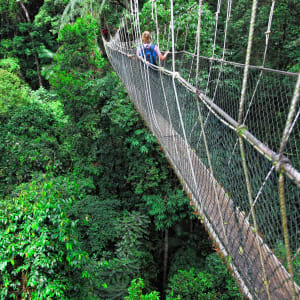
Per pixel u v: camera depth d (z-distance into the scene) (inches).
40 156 227.9
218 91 161.6
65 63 283.7
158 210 229.1
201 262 234.8
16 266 98.3
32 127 259.3
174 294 159.6
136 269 189.5
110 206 210.5
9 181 219.0
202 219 69.7
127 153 250.2
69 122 281.0
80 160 263.7
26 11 427.5
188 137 87.5
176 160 91.0
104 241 187.9
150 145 230.2
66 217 109.3
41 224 103.1
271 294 45.4
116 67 222.2
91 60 281.6
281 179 29.8
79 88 267.4
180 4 184.4
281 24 196.7
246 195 54.7
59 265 103.3
